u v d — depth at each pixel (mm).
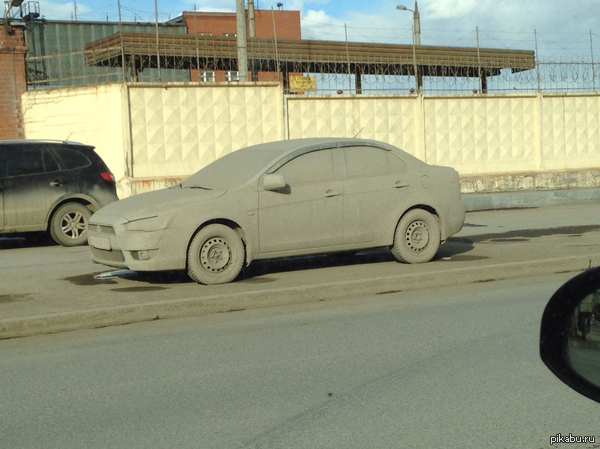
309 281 8672
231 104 19094
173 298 7746
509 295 8273
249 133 19312
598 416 4602
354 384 5305
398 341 6445
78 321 7047
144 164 18375
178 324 7207
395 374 5523
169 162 18594
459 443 4191
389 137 21047
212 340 6590
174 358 6047
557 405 4805
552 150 23312
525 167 22953
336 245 9336
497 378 5383
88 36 28547
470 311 7543
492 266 9180
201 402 4973
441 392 5094
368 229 9492
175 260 8398
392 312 7574
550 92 23047
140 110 18281
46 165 13094
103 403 4988
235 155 9734
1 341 6684
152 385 5359
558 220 15547
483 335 6598
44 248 13180
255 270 9734
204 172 9664
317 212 9156
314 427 4473
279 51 21469
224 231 8609
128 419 4672
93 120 18406
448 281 8914
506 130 22641
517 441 4215
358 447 4148
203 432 4422
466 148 22109
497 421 4531
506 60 24656
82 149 13461
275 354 6117
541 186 22656
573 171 23219
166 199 8664
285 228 8984
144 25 30078
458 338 6508
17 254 12398
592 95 23703
